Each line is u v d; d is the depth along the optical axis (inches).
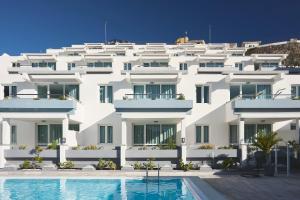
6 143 1048.2
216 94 1173.1
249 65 1633.9
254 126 1173.7
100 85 1188.5
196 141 1161.4
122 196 693.9
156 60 1568.7
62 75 1144.8
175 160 1041.5
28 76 1138.7
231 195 626.2
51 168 983.0
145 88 1181.7
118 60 1590.8
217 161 1029.8
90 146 1071.0
